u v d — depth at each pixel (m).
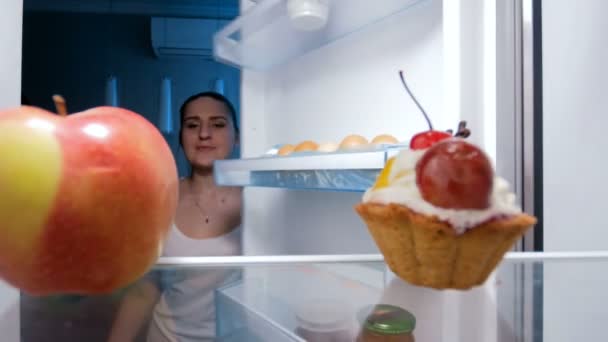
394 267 0.29
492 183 0.23
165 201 0.27
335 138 0.69
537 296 0.31
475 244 0.24
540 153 0.50
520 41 0.49
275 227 0.84
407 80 0.54
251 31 0.67
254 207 0.89
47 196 0.21
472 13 0.46
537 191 0.50
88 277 0.25
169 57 1.14
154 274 0.34
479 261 0.25
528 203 0.50
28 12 1.09
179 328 0.26
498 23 0.47
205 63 1.15
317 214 0.72
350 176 0.45
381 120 0.59
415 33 0.53
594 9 0.54
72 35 1.11
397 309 0.28
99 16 1.13
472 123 0.46
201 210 0.91
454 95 0.45
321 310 0.28
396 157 0.28
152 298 0.30
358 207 0.29
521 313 0.28
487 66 0.47
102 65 1.12
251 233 0.89
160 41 1.10
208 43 1.12
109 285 0.26
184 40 1.11
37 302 0.28
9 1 0.40
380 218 0.26
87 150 0.22
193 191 0.92
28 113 0.23
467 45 0.45
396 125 0.57
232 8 1.18
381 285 0.32
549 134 0.51
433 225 0.23
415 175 0.25
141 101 1.13
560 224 0.52
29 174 0.21
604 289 0.32
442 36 0.49
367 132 0.62
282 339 0.24
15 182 0.21
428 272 0.26
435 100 0.50
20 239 0.22
